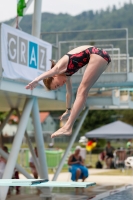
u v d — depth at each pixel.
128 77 28.39
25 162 55.25
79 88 9.34
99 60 9.23
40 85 23.97
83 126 122.12
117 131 51.47
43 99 27.28
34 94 24.41
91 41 29.81
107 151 52.81
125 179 40.06
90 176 42.84
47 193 27.41
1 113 101.19
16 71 22.02
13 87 22.25
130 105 39.00
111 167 52.31
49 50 26.02
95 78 9.27
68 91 10.09
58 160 49.16
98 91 33.16
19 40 22.42
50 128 172.00
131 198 25.30
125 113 124.75
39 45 24.61
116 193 27.77
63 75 9.70
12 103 29.06
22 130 24.31
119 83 29.84
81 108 9.32
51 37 43.12
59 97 27.92
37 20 26.11
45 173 26.48
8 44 21.39
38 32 26.16
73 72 9.56
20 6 24.75
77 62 9.38
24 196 28.31
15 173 31.06
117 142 103.06
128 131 51.16
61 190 31.45
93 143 56.78
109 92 35.47
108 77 28.55
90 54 9.34
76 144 121.88
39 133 26.03
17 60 22.14
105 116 120.62
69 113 10.18
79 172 33.25
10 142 130.00
